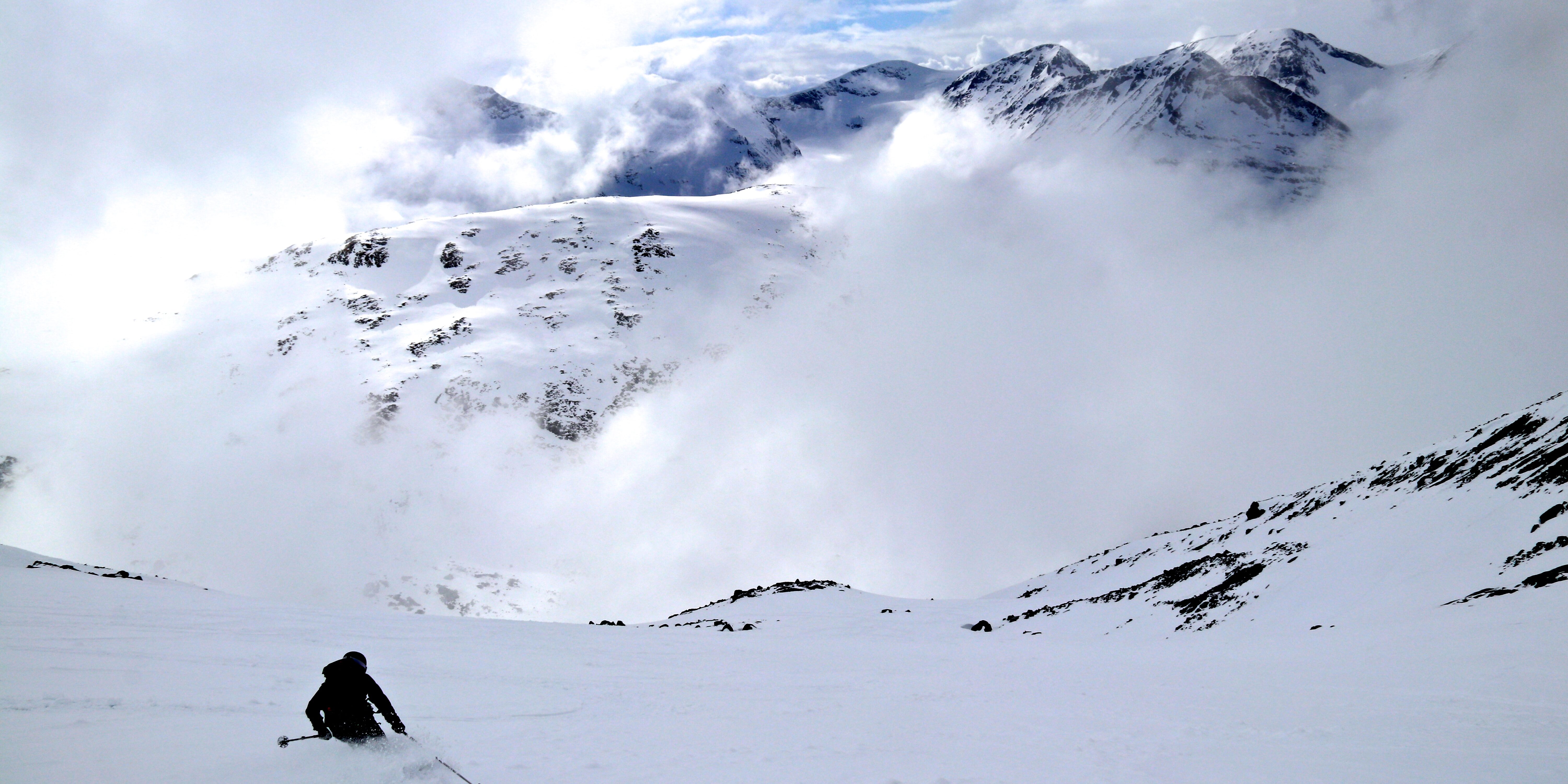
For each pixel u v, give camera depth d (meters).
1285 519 69.88
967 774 10.87
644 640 41.19
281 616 33.09
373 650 25.86
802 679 26.44
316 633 28.81
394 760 9.74
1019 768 11.35
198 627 26.39
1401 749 12.37
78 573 42.66
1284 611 42.28
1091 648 45.06
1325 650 28.97
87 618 25.75
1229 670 26.56
